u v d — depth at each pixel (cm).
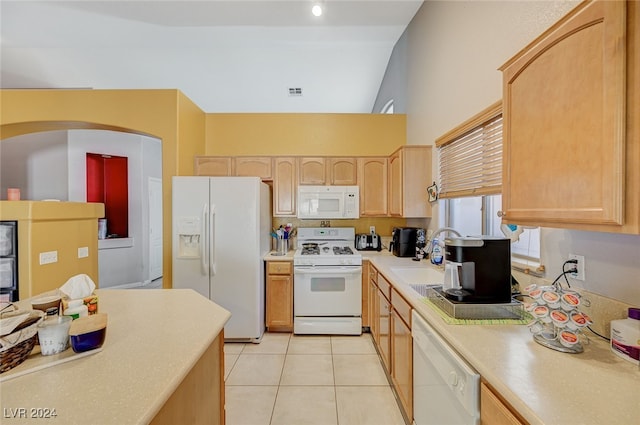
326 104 549
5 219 231
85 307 117
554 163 99
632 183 77
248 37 362
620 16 77
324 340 298
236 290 293
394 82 405
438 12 268
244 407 196
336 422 183
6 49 375
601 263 116
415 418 158
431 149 289
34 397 77
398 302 190
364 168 345
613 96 79
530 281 153
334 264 308
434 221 286
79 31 343
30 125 314
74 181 461
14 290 234
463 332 117
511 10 167
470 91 212
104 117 304
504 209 126
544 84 103
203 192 292
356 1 301
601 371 90
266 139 385
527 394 78
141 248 514
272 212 365
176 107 304
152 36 356
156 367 92
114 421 69
